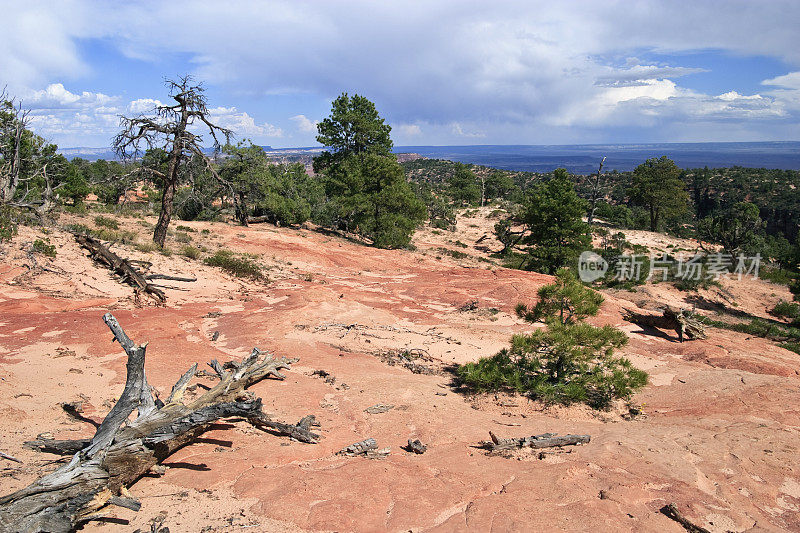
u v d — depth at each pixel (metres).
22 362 8.77
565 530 4.49
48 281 15.23
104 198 42.41
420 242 45.53
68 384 7.93
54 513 3.94
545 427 8.25
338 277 24.25
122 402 5.24
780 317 27.06
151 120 21.11
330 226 45.09
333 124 58.34
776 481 6.22
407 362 12.05
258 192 38.09
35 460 5.21
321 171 62.75
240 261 22.44
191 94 21.56
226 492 5.00
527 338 10.30
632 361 13.38
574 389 9.72
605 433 7.88
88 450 4.78
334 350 12.50
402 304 18.89
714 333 17.91
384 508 4.80
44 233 18.36
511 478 5.77
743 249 40.91
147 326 11.95
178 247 23.61
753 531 4.88
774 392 10.63
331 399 8.80
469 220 61.94
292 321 14.48
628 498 5.30
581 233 34.84
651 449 7.07
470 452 6.68
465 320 17.17
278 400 8.37
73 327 11.20
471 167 189.62
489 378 10.01
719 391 10.88
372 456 6.29
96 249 17.48
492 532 4.42
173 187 22.58
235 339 12.33
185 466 5.58
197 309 15.49
